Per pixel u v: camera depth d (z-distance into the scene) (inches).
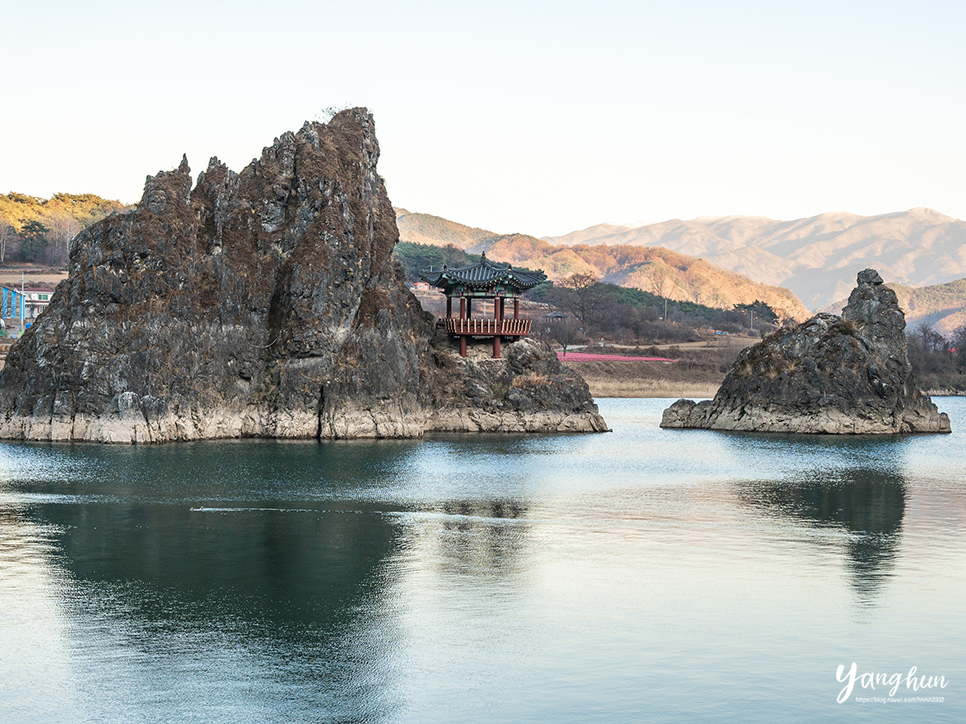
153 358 4151.1
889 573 2006.6
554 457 4092.0
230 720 1246.3
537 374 5369.1
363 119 5201.8
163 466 3430.1
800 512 2780.5
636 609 1720.0
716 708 1293.1
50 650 1481.3
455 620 1644.9
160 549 2145.7
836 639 1567.4
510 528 2461.9
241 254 4584.2
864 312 5772.6
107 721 1240.8
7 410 4234.7
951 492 3211.1
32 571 1931.6
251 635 1556.3
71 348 4160.9
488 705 1295.5
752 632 1598.2
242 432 4446.4
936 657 1491.1
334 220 4603.8
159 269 4266.7
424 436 4766.2
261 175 4815.5
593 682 1375.5
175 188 4488.2
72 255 4365.2
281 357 4530.0
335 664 1434.5
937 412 5782.5
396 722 1242.6
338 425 4456.2
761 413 5625.0
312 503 2778.1
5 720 1240.2
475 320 5319.9
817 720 1259.8
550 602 1759.4
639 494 3085.6
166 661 1440.7
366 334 4591.5
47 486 2960.1
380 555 2118.6
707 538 2367.1
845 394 5526.6
